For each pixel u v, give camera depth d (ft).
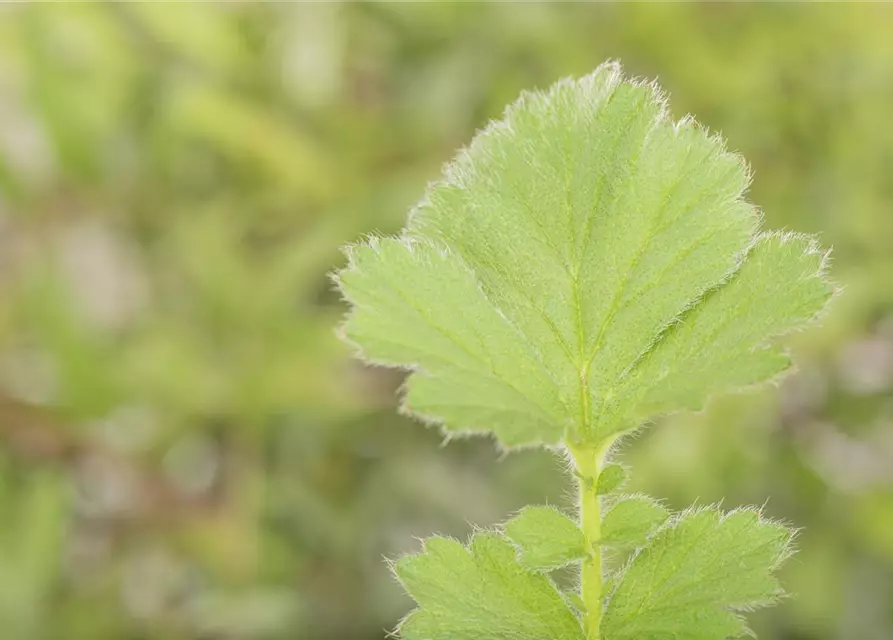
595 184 0.93
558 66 2.19
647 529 0.91
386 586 1.97
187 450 2.17
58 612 1.96
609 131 0.93
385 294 0.92
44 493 2.00
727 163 0.93
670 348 0.92
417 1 2.31
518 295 0.93
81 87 2.33
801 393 2.13
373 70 2.43
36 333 2.16
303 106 2.37
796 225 2.07
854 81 2.21
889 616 1.84
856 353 2.11
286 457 2.15
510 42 2.25
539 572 0.92
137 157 2.35
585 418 0.92
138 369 2.11
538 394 0.92
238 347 2.18
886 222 2.07
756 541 0.91
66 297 2.14
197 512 2.12
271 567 2.01
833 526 1.96
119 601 2.01
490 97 2.24
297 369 2.12
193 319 2.22
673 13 2.22
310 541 2.04
